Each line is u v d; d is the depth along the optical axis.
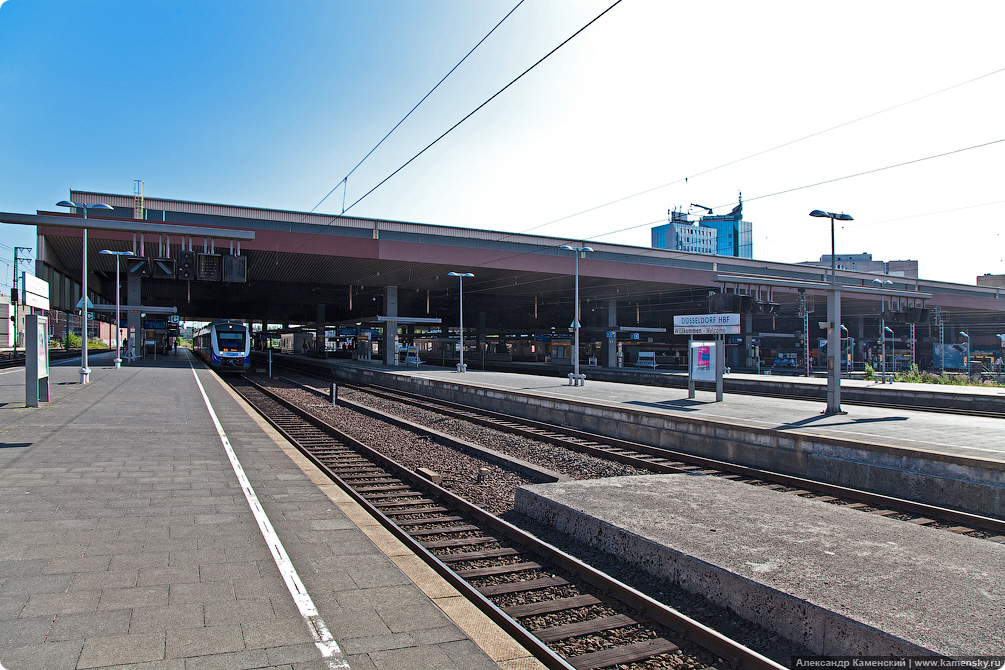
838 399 16.56
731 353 57.47
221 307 70.69
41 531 6.16
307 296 57.81
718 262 49.88
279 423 18.14
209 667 3.68
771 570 5.20
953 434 12.86
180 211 34.94
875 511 9.26
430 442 14.95
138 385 23.92
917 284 54.16
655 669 4.38
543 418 20.98
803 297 19.42
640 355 55.69
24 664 3.62
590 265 40.62
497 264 38.78
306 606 4.64
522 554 6.79
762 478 11.51
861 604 4.48
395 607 4.70
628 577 5.97
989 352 53.81
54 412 15.46
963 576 5.05
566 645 4.70
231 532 6.34
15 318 57.41
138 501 7.43
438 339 67.75
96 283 48.94
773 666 4.12
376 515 7.78
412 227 40.66
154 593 4.74
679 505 7.36
